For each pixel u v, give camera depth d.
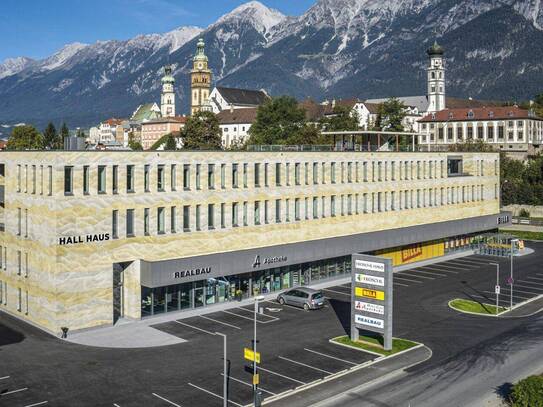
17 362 46.50
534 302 65.62
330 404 39.47
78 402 39.22
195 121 138.50
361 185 79.12
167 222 59.84
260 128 153.50
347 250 75.31
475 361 47.41
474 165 98.56
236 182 65.88
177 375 43.97
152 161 58.66
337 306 63.31
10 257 60.03
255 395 38.38
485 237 100.12
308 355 48.31
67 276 53.38
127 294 58.53
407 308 63.16
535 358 48.00
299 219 71.75
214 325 56.53
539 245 105.19
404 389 41.94
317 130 139.25
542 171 145.88
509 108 199.25
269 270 69.19
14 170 58.81
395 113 155.00
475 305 64.25
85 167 54.44
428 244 90.94
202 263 60.78
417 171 87.81
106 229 55.59
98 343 51.19
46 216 53.78
